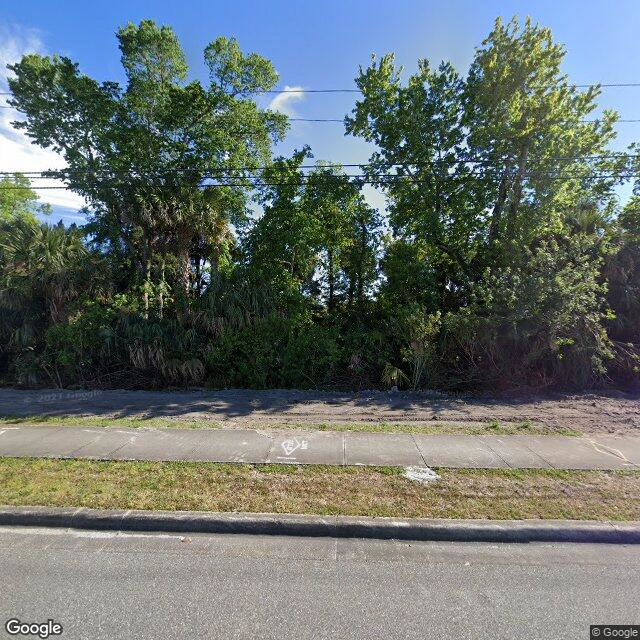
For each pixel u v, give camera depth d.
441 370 10.54
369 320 13.00
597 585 3.03
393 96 13.48
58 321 11.48
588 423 7.10
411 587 2.98
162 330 10.97
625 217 11.73
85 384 10.58
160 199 13.35
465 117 12.87
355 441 6.01
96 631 2.52
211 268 13.32
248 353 10.80
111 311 11.14
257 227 15.02
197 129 16.55
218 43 16.47
